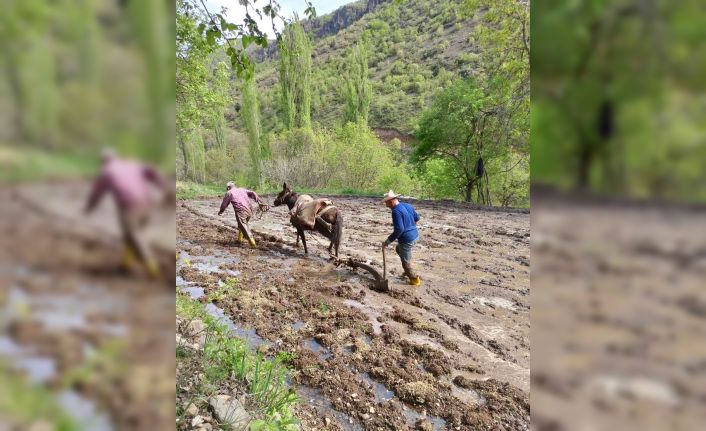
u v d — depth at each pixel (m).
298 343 4.68
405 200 20.89
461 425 3.43
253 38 3.14
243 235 9.53
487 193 21.83
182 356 3.61
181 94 13.72
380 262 8.18
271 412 3.17
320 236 10.64
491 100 19.42
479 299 6.32
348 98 43.31
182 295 5.47
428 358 4.44
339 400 3.67
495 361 4.49
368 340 4.85
